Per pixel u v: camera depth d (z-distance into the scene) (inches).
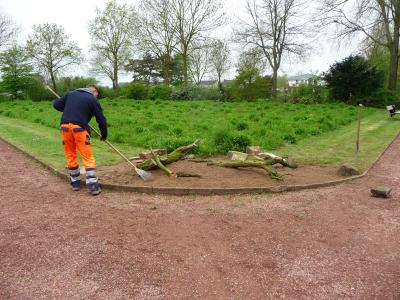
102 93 1417.3
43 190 229.9
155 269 135.5
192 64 1825.8
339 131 504.7
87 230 167.9
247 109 784.9
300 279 130.9
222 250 151.0
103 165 289.4
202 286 125.6
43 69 1509.6
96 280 127.8
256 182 239.5
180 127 453.1
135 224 175.6
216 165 275.4
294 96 1104.8
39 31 1491.1
